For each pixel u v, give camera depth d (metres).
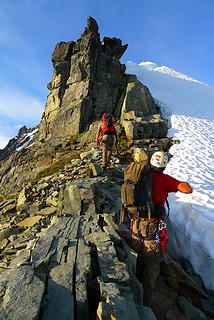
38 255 3.30
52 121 20.70
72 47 21.78
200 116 20.66
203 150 14.26
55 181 8.83
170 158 13.15
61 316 2.30
